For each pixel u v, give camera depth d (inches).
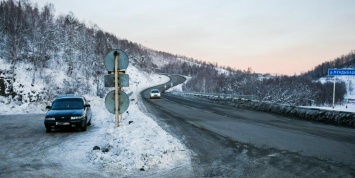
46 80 2128.4
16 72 2174.0
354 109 813.9
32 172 276.1
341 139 444.5
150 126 517.3
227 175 264.4
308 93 2541.8
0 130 569.3
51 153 359.9
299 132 516.7
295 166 291.1
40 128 597.3
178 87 5039.4
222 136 475.8
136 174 268.7
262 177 257.3
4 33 2967.5
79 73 2881.4
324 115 691.4
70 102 608.7
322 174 263.6
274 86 2564.0
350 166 288.7
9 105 1025.5
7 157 340.2
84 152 362.9
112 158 314.7
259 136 474.0
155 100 1718.8
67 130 562.3
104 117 781.9
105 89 2632.9
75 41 3501.5
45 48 2906.0
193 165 297.6
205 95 1958.7
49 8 4530.0
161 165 295.3
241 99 1232.8
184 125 616.1
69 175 266.4
